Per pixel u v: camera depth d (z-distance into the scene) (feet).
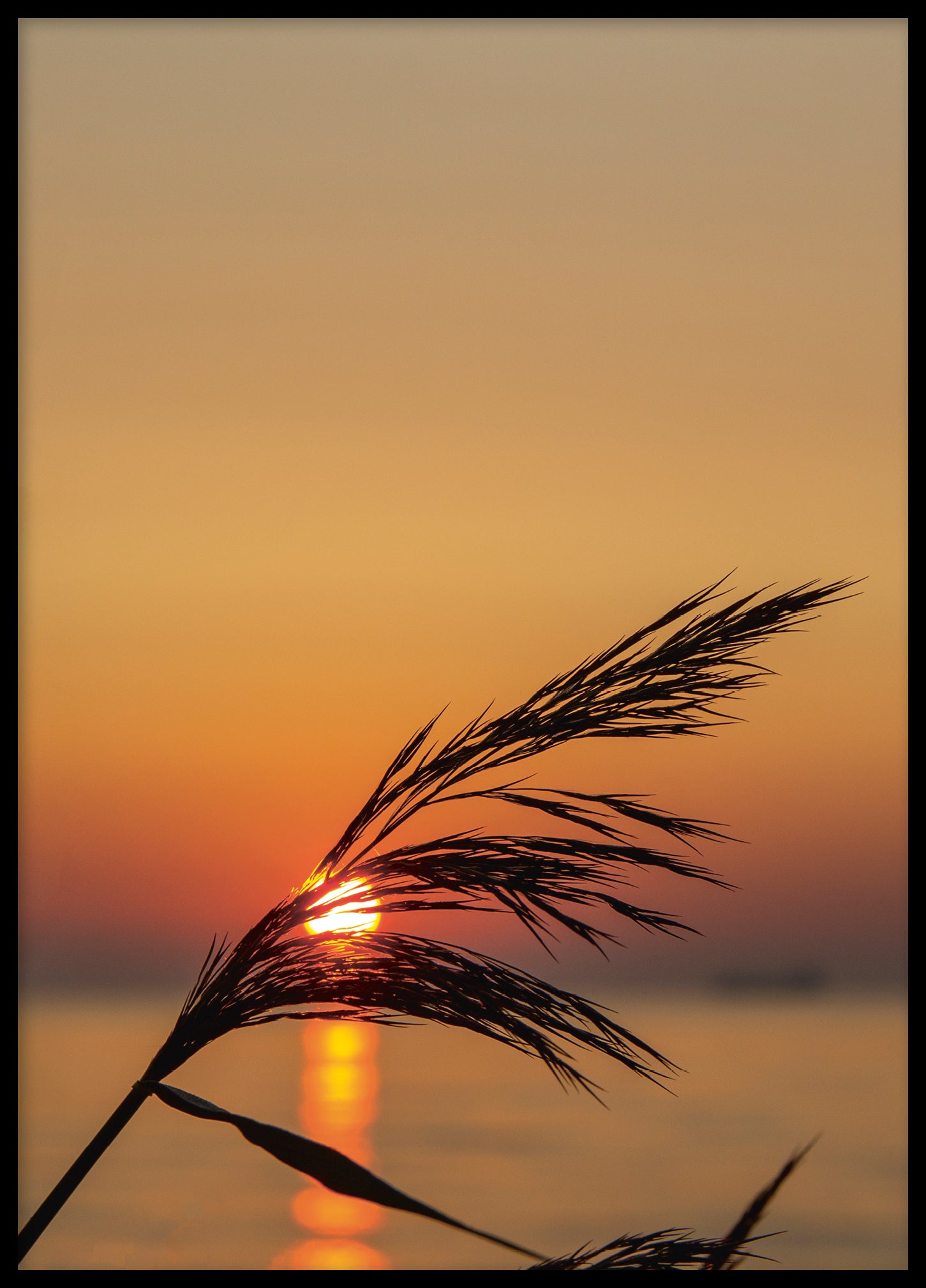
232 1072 112.88
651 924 5.21
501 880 5.21
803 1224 49.78
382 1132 80.18
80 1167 4.81
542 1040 4.91
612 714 5.59
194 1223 43.29
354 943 5.16
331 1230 45.11
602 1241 48.03
